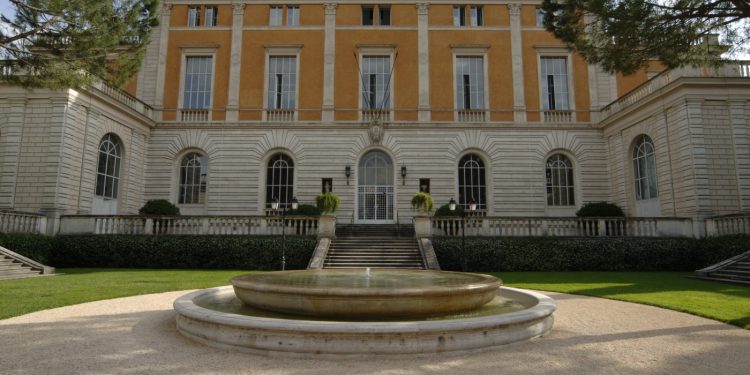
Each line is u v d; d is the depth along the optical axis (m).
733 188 18.78
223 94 26.22
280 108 25.86
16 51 11.85
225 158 25.41
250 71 26.33
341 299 6.25
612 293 11.44
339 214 24.88
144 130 24.97
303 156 25.41
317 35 26.70
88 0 11.70
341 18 26.80
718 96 19.25
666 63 12.06
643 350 5.89
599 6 11.13
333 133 25.56
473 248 18.69
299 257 18.69
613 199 24.70
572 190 25.67
